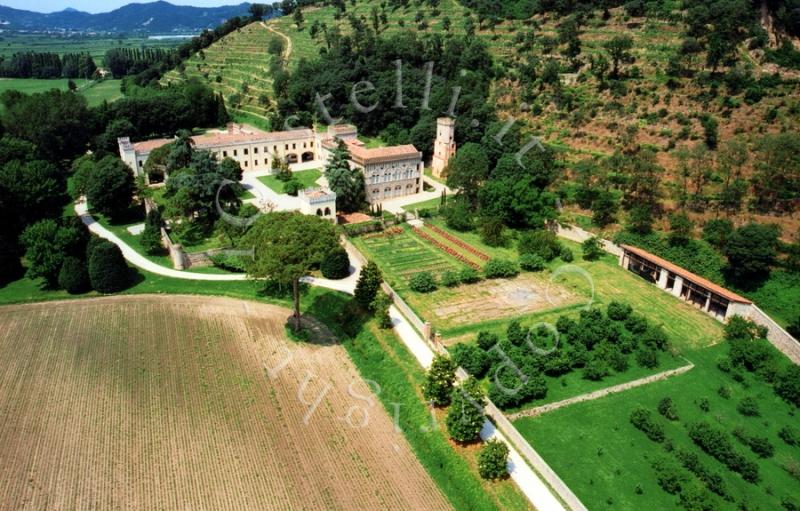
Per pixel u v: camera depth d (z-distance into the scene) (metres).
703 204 95.00
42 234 84.06
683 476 49.16
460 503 47.38
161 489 48.28
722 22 129.12
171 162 108.94
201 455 51.94
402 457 52.28
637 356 66.25
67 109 141.75
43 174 106.44
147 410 57.59
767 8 139.12
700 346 70.31
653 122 115.94
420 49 163.50
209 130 162.12
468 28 178.50
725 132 106.88
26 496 47.47
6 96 149.12
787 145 87.94
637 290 83.62
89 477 49.44
